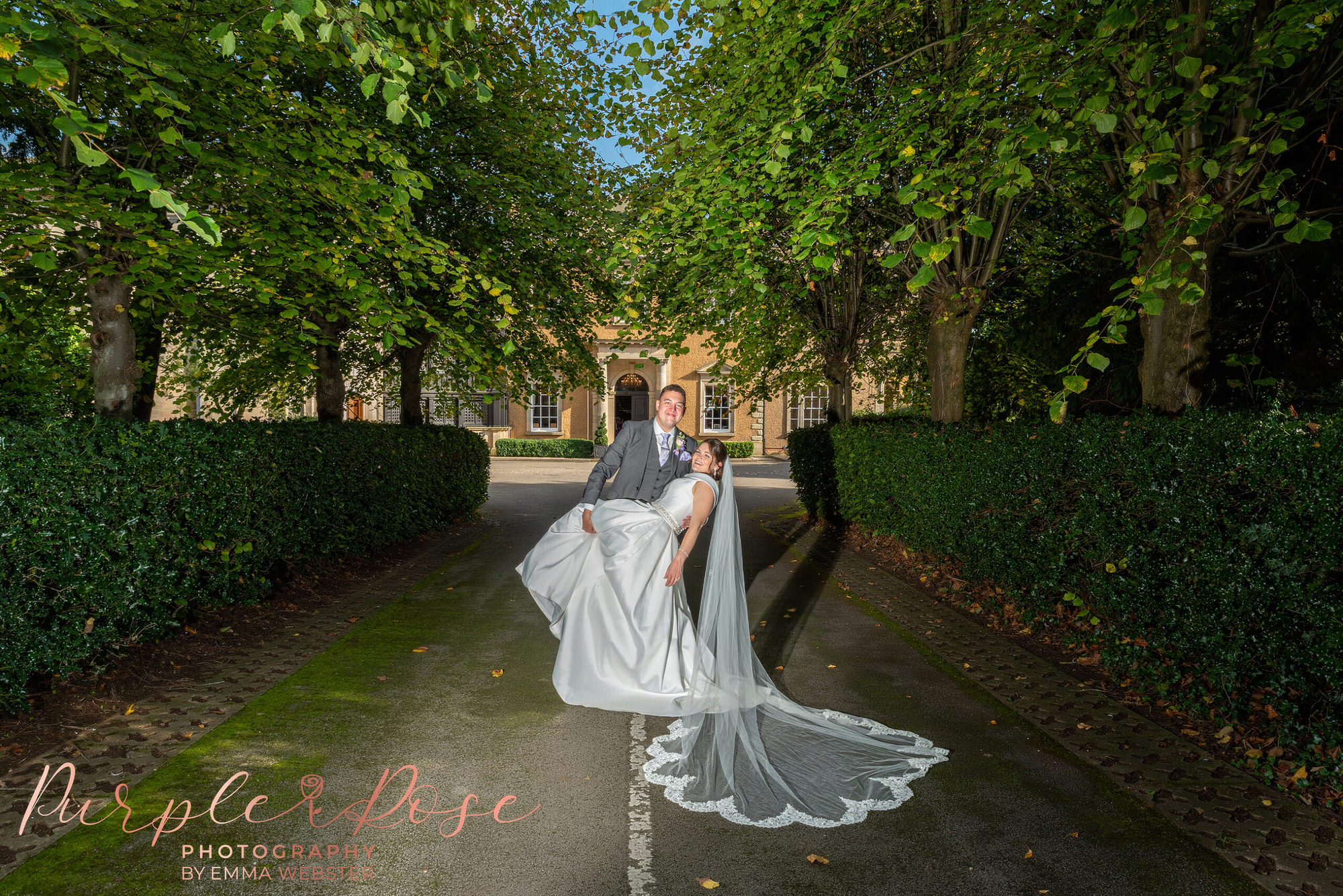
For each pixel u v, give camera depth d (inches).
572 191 362.0
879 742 139.3
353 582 274.4
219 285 267.7
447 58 270.8
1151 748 136.1
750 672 153.1
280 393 467.5
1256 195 154.6
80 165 204.7
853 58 284.5
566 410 1224.8
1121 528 169.8
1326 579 120.5
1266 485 131.5
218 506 193.3
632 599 156.3
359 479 298.5
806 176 246.8
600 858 100.3
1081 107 187.3
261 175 203.3
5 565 133.3
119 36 157.9
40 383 298.0
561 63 370.9
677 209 253.6
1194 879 95.7
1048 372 396.2
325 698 158.7
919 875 96.7
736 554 159.6
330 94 309.7
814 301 446.6
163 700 153.2
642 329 277.1
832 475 440.8
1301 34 157.2
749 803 115.8
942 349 336.8
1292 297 264.4
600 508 164.4
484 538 389.4
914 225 165.9
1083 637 194.5
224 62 212.8
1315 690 126.0
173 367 411.8
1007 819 111.2
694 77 327.6
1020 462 218.4
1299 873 96.7
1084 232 354.9
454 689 165.8
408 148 305.0
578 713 152.8
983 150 193.6
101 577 153.0
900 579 290.7
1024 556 217.0
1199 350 213.2
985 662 187.5
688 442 186.2
